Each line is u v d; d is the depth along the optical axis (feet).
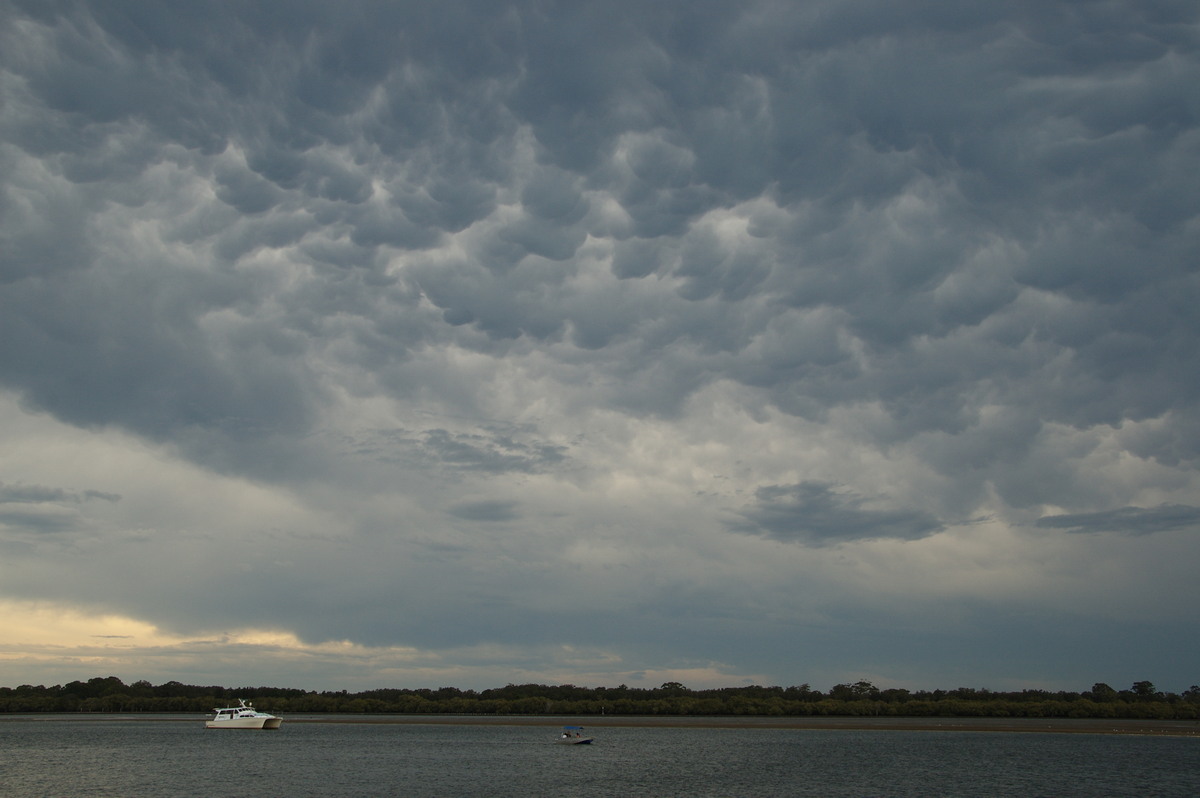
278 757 468.34
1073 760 450.30
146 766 418.10
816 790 334.65
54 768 409.08
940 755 482.69
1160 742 580.71
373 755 483.10
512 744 571.28
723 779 369.09
